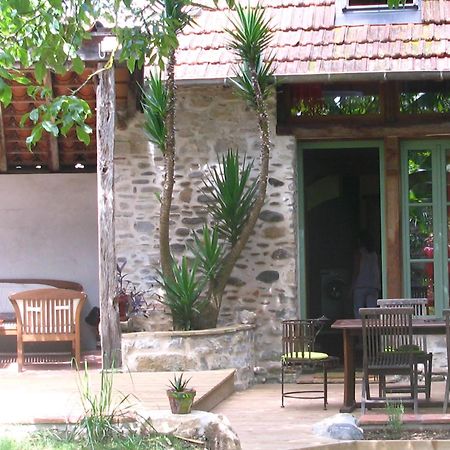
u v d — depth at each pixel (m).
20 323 10.45
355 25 10.71
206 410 8.39
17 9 5.82
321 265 13.06
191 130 10.69
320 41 10.47
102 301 9.84
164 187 9.97
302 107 10.62
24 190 12.39
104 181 9.82
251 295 10.54
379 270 11.46
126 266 10.65
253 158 10.62
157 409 7.30
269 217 10.55
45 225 12.38
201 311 10.14
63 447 6.66
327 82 10.10
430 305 10.54
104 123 9.83
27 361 11.12
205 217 10.62
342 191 13.08
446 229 10.55
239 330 10.12
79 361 10.53
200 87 10.66
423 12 10.68
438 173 10.59
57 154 12.07
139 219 10.67
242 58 9.92
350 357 8.51
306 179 12.82
